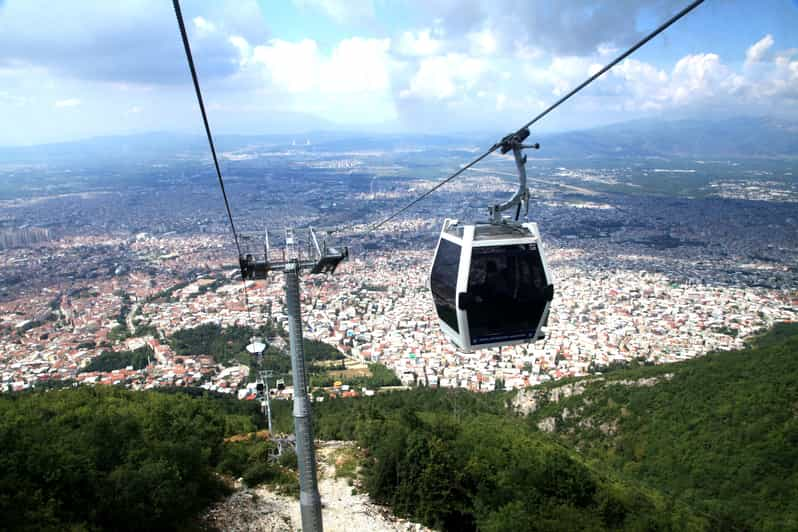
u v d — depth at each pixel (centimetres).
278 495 2653
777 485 3881
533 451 3050
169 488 2109
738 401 5038
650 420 5378
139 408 3155
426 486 2517
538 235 1391
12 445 1928
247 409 5838
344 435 3784
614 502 2805
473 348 1395
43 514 1733
